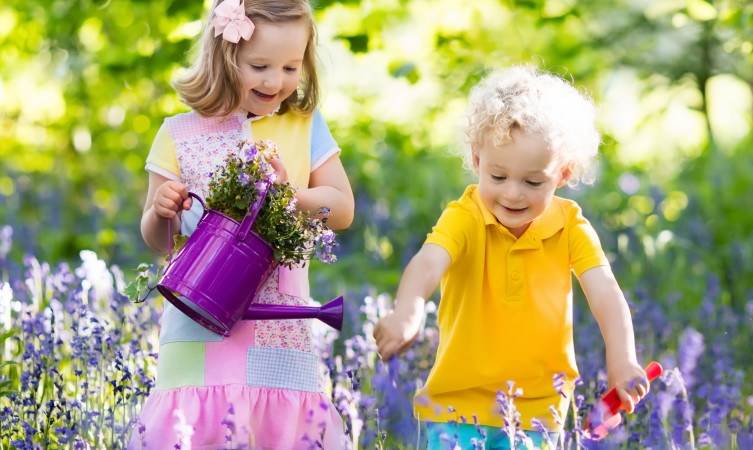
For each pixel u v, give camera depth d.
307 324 3.49
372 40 8.01
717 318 6.12
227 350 3.35
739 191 9.63
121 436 3.52
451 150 3.89
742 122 14.13
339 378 4.29
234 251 3.14
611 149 11.83
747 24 7.54
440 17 9.09
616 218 9.45
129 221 10.22
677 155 12.03
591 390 4.29
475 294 3.40
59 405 3.63
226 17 3.31
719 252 8.25
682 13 8.64
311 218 3.46
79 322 4.43
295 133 3.60
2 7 9.36
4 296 4.29
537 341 3.41
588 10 10.99
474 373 3.41
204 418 3.29
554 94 3.28
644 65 11.29
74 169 11.88
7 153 12.14
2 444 3.46
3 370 4.25
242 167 3.16
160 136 3.57
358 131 11.63
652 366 3.35
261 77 3.36
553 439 3.44
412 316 3.10
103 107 11.00
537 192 3.24
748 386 5.09
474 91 3.39
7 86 11.59
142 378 3.87
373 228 9.54
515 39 10.56
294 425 3.35
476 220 3.39
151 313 4.90
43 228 10.12
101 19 8.66
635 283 7.31
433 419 3.44
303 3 3.44
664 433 3.75
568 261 3.50
